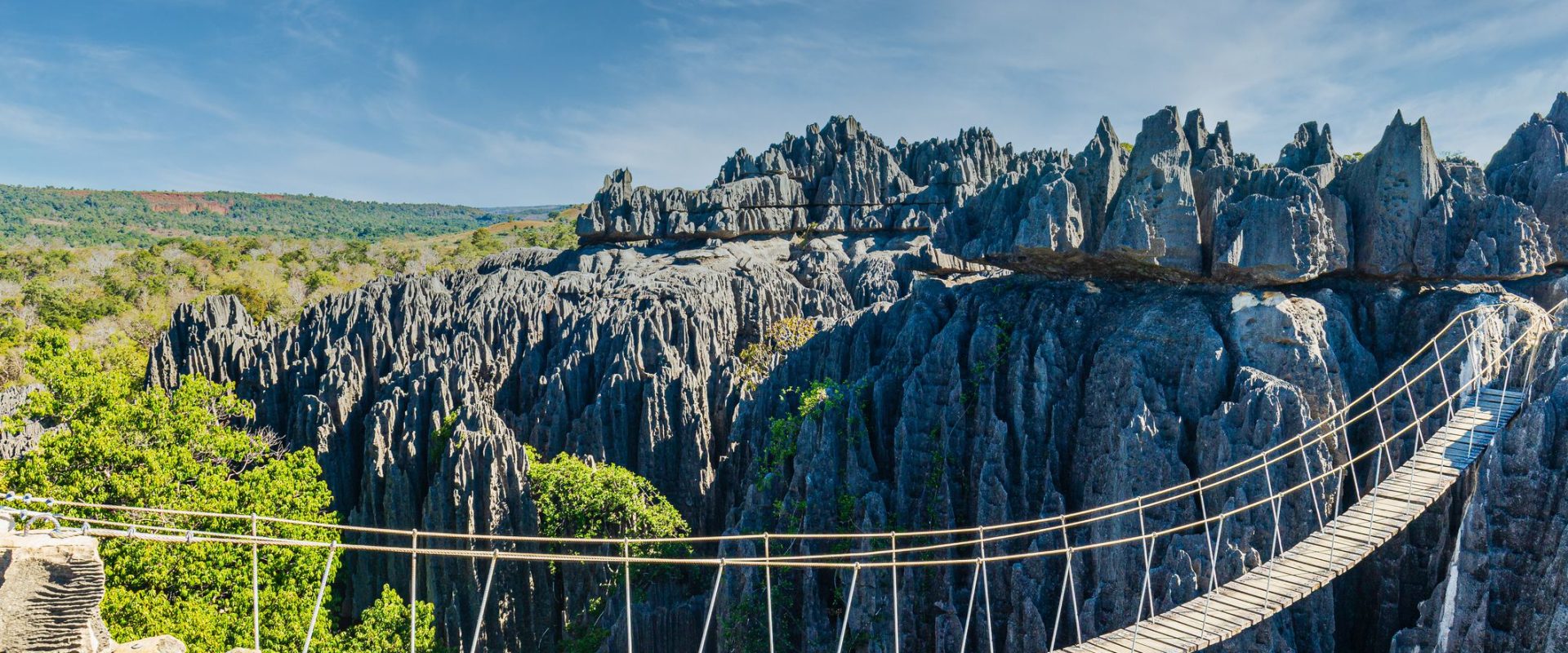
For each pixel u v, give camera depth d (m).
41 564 16.03
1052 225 55.59
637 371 85.31
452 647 62.94
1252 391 46.75
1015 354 56.31
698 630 58.78
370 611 49.72
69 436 48.09
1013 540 51.78
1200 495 46.25
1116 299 57.75
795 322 104.81
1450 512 42.25
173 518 47.09
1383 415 48.75
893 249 147.75
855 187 158.38
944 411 56.69
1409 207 52.12
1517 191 56.16
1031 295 60.22
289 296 193.38
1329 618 43.59
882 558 51.53
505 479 68.31
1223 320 51.53
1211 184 57.03
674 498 80.81
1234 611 35.19
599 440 82.44
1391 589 44.66
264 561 50.09
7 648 15.77
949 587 50.69
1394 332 52.88
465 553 25.91
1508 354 42.53
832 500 55.34
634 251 154.88
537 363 97.94
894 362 63.78
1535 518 32.97
